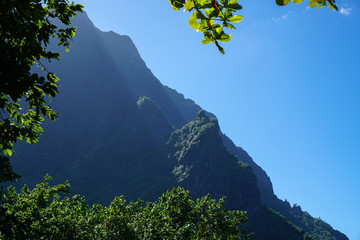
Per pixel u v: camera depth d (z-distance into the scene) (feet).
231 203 556.10
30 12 19.97
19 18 20.42
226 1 6.34
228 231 94.89
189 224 82.74
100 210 92.07
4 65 18.98
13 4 19.30
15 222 22.22
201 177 585.22
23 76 19.47
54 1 22.80
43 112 22.20
